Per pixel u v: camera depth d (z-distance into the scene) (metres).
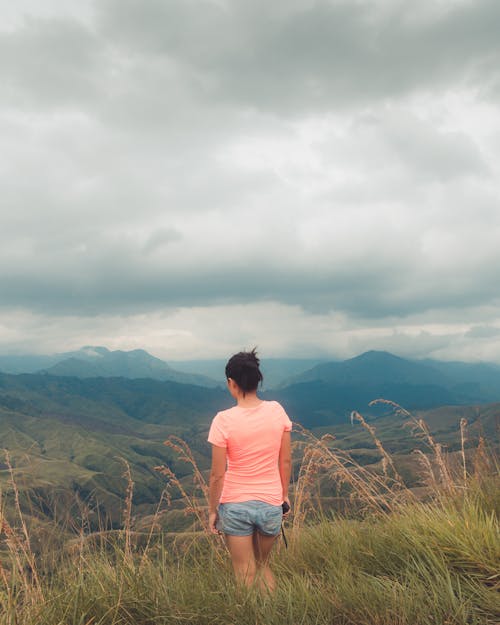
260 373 4.25
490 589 3.34
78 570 3.71
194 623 3.22
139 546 4.26
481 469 5.29
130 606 3.40
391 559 4.10
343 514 5.21
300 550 4.74
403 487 5.34
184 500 5.12
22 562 3.53
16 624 3.11
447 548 3.85
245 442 4.04
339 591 3.47
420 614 3.08
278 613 3.20
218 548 4.66
